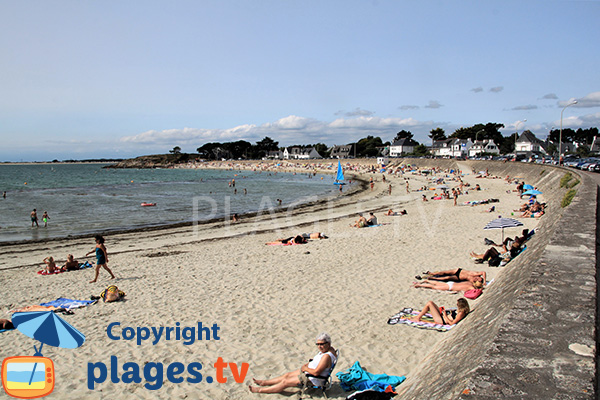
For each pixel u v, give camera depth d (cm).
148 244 2098
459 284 1057
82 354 789
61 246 2123
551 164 4722
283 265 1436
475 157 10475
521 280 675
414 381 570
